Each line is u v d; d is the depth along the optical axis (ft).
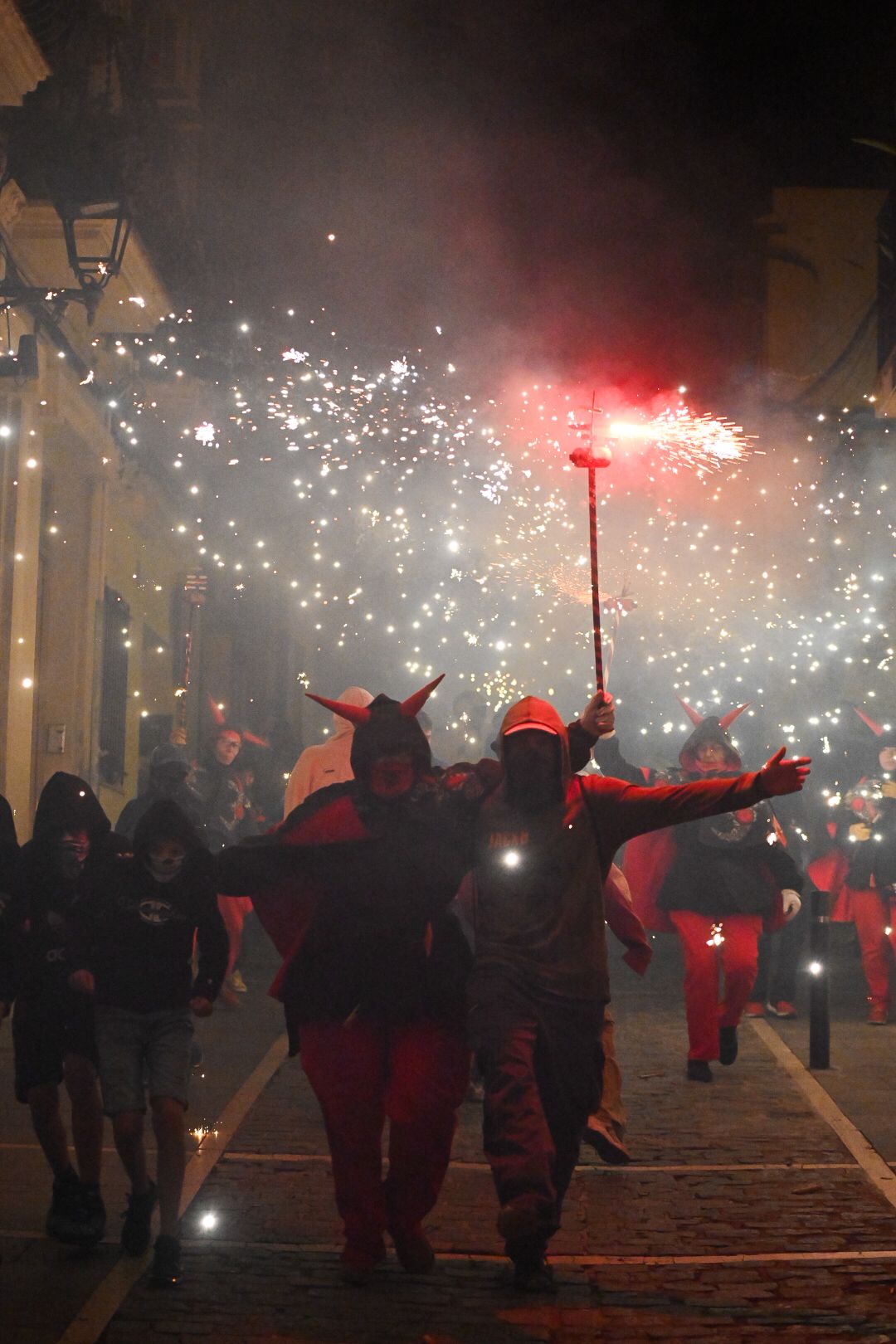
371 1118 17.70
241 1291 17.06
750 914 29.78
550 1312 16.60
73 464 52.49
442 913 18.11
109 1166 22.02
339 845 17.88
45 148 38.91
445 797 18.58
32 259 43.47
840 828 37.50
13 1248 18.31
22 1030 18.97
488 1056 17.19
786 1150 23.66
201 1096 26.99
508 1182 16.46
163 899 18.54
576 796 18.16
